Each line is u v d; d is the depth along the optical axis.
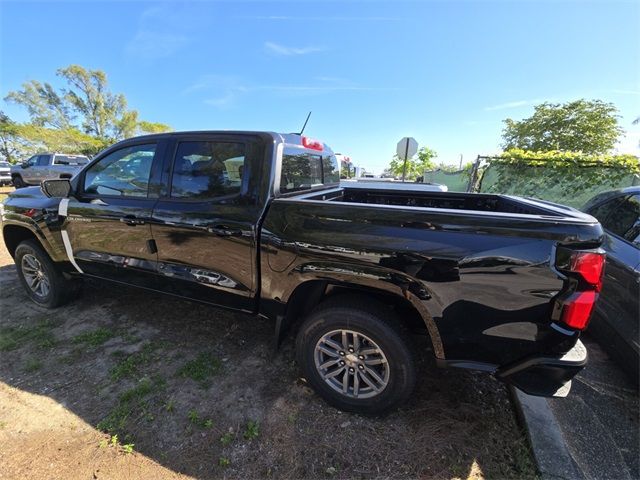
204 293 2.49
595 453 1.95
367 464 1.80
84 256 2.99
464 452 1.88
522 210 2.39
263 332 3.04
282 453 1.85
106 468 1.74
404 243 1.76
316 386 2.19
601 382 2.57
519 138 25.27
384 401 2.02
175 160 2.48
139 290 2.85
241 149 2.27
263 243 2.12
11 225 3.39
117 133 52.88
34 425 2.00
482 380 2.46
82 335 2.93
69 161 17.30
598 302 2.83
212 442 1.91
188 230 2.37
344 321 2.01
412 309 2.07
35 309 3.41
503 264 1.61
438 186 5.54
